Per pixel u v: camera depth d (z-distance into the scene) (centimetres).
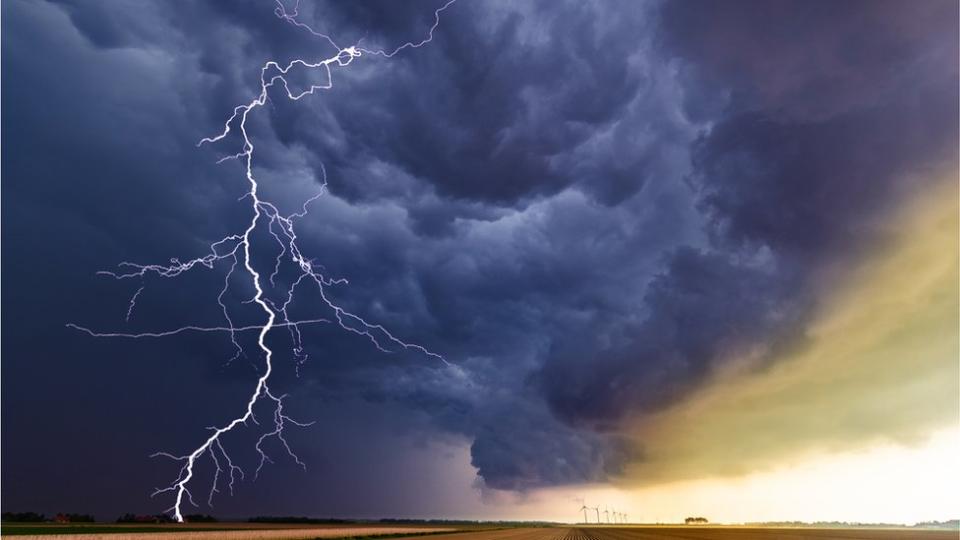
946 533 11469
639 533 9669
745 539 7106
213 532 4334
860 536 9100
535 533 9362
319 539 5322
